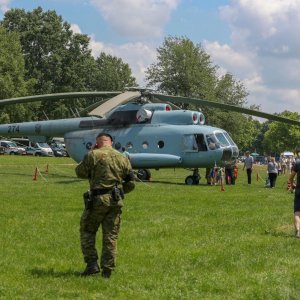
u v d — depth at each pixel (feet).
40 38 278.05
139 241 31.24
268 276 23.30
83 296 20.27
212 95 221.25
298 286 21.91
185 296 20.42
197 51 227.20
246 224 38.04
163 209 46.19
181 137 81.61
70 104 281.54
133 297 20.30
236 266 25.27
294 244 30.81
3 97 227.61
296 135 451.53
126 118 85.97
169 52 226.99
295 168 34.40
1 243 29.78
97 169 22.77
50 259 26.25
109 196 22.57
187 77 222.07
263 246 30.01
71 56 284.61
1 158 170.19
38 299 19.63
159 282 22.33
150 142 83.51
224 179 91.45
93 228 23.39
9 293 20.16
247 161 90.58
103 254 23.08
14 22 280.31
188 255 27.53
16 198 52.65
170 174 113.09
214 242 31.04
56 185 70.23
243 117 226.17
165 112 84.48
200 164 81.25
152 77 228.22
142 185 75.56
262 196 61.46
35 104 248.52
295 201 34.22
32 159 171.01
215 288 21.44
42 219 38.70
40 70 276.62
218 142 80.84
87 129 89.51
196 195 60.23
